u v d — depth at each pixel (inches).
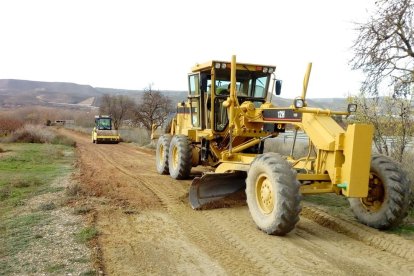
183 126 469.7
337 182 237.3
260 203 255.4
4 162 556.7
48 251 209.6
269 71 388.5
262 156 252.2
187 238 238.8
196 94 417.1
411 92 349.4
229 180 321.4
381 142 375.2
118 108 1658.5
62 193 346.0
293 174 233.9
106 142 1149.1
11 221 262.5
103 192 354.6
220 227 261.0
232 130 342.3
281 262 202.2
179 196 348.2
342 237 242.4
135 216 284.4
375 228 249.6
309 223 271.3
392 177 238.8
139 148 947.3
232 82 334.6
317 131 250.1
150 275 185.9
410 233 240.7
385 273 189.5
